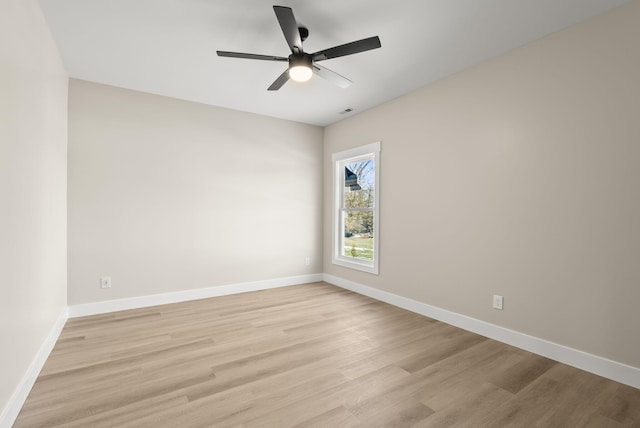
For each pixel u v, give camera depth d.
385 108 3.75
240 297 3.89
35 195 1.95
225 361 2.21
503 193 2.59
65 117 2.95
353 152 4.23
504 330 2.57
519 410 1.69
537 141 2.38
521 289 2.47
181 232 3.69
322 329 2.84
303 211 4.65
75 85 3.11
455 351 2.40
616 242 2.00
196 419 1.59
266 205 4.32
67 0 1.96
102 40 2.43
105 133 3.26
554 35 2.29
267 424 1.55
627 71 1.95
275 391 1.84
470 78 2.84
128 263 3.38
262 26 2.25
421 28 2.25
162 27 2.26
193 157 3.77
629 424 1.58
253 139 4.20
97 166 3.22
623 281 1.97
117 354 2.31
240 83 3.24
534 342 2.38
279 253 4.44
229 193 4.02
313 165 4.73
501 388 1.90
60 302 2.73
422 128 3.29
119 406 1.69
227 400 1.75
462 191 2.90
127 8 2.04
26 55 1.78
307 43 2.46
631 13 1.93
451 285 3.00
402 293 3.51
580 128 2.15
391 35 2.34
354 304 3.62
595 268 2.09
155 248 3.54
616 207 1.99
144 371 2.07
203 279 3.85
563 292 2.24
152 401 1.74
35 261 1.96
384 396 1.80
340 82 2.53
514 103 2.52
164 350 2.38
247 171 4.16
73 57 2.70
